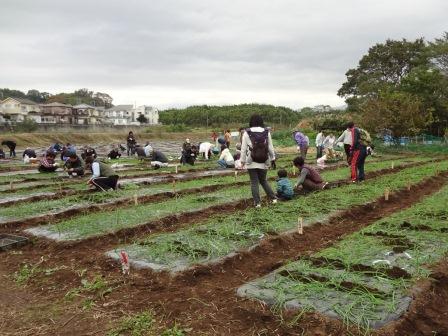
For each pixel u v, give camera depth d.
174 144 52.62
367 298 4.16
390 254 5.43
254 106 91.25
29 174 17.72
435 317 4.04
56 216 9.07
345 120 41.91
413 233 6.42
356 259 5.22
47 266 6.04
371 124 30.98
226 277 5.32
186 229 7.33
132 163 22.67
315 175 10.84
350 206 8.91
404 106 30.58
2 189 13.08
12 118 75.94
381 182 12.33
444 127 37.34
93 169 11.83
